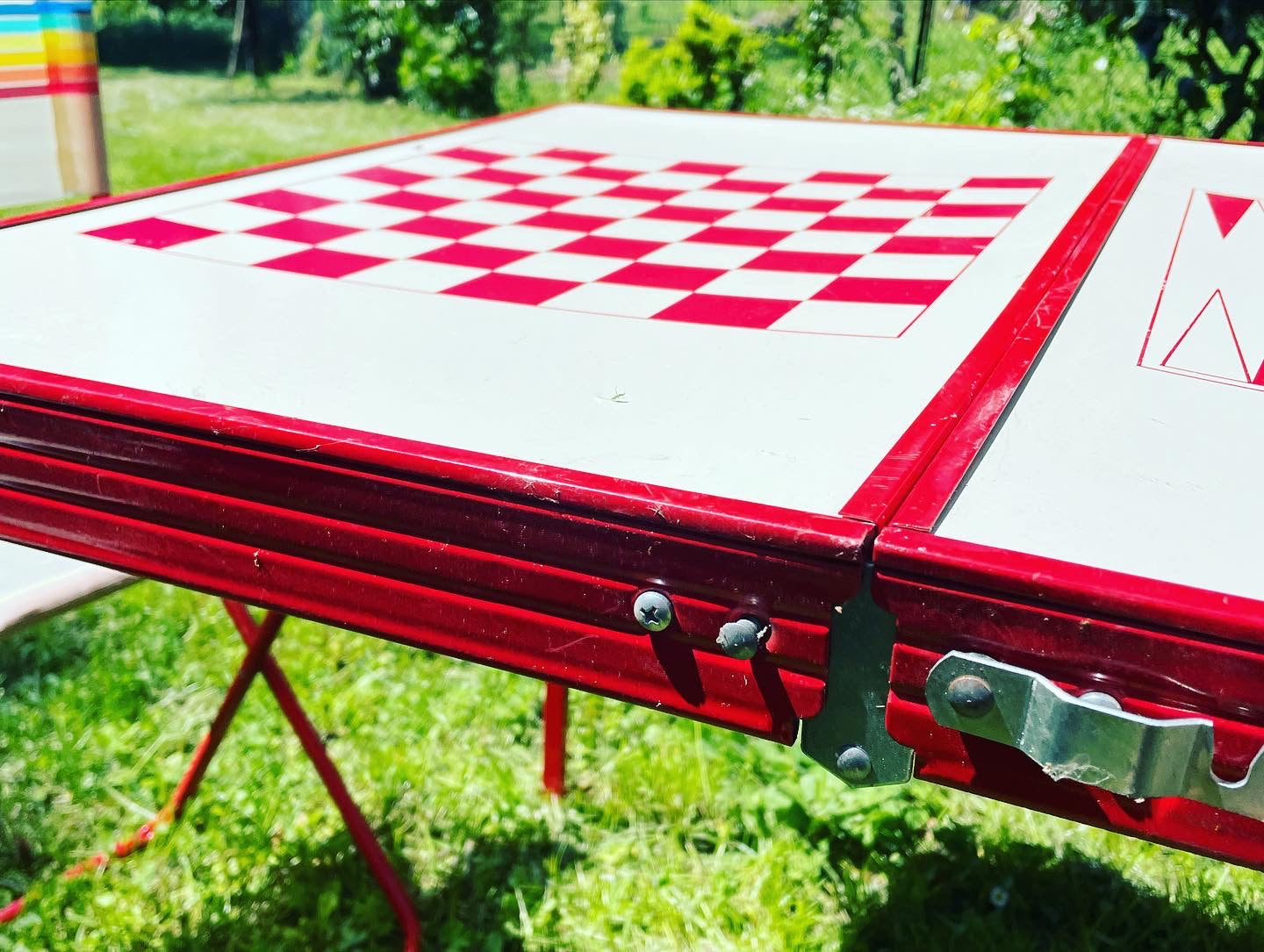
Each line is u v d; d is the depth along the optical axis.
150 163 6.62
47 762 2.21
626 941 1.86
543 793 2.17
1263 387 1.04
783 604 0.81
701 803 2.13
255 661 1.84
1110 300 1.26
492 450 0.92
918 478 0.86
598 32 7.75
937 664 0.76
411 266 1.44
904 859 2.01
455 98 8.56
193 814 2.09
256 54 9.71
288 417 0.98
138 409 1.00
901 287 1.32
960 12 5.90
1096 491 0.84
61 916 1.90
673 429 0.96
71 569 1.62
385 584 0.96
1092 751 0.71
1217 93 4.62
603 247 1.53
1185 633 0.69
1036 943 1.87
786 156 2.10
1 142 1.86
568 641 0.91
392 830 2.07
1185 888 1.94
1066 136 2.18
